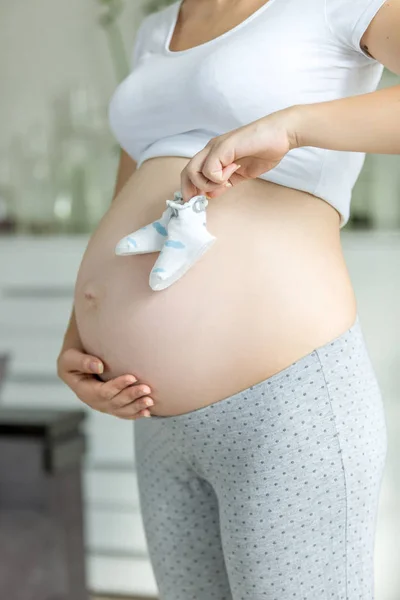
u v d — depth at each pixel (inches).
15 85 151.9
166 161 57.3
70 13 148.3
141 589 128.2
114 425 126.4
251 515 53.7
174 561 61.3
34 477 107.7
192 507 60.3
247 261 52.6
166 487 60.8
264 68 53.3
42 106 150.7
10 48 151.6
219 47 55.2
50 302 129.0
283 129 48.9
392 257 114.0
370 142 49.3
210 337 52.6
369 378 55.3
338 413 53.1
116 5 144.1
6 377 119.9
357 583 54.9
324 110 49.2
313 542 53.6
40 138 144.7
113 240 57.5
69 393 128.7
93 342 57.9
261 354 52.3
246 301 52.3
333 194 55.4
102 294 56.6
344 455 53.1
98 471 127.4
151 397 55.2
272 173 53.8
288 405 52.3
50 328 129.3
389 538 114.3
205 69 54.5
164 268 51.3
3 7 151.3
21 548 106.7
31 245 129.3
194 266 52.9
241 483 53.8
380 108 48.9
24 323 130.2
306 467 52.6
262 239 53.1
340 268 55.3
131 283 55.0
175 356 53.4
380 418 55.7
